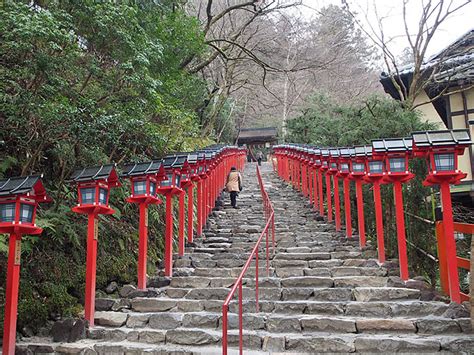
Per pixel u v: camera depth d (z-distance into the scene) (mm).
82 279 5656
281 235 8750
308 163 11891
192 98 13688
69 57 5496
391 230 7598
